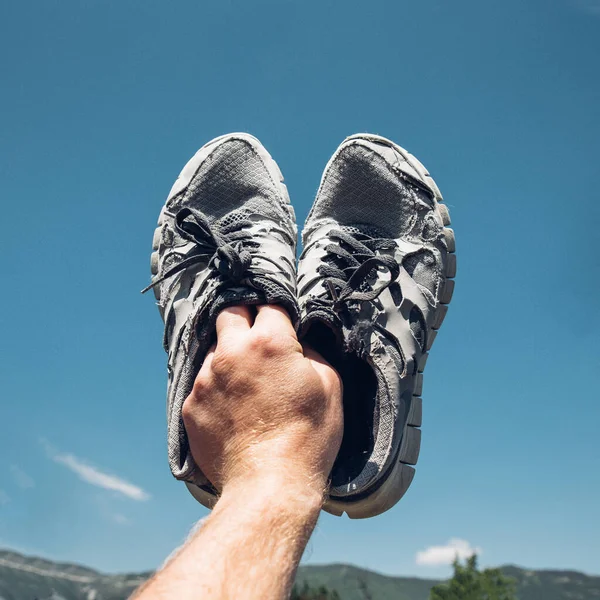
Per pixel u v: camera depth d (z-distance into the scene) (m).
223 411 0.88
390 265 1.35
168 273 1.51
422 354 1.74
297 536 0.75
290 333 0.97
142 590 0.66
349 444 1.48
